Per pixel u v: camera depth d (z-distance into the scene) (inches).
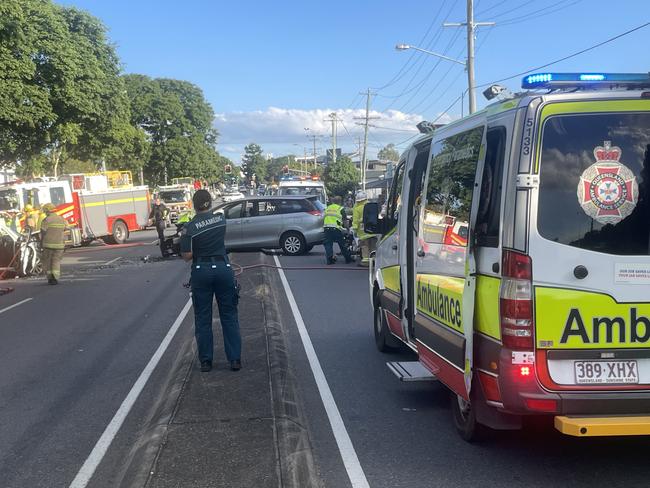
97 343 335.6
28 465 181.9
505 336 151.9
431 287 204.7
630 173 151.5
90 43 1144.2
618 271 149.6
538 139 150.7
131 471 163.6
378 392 241.4
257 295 429.4
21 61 775.7
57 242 574.2
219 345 293.7
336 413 217.9
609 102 151.3
